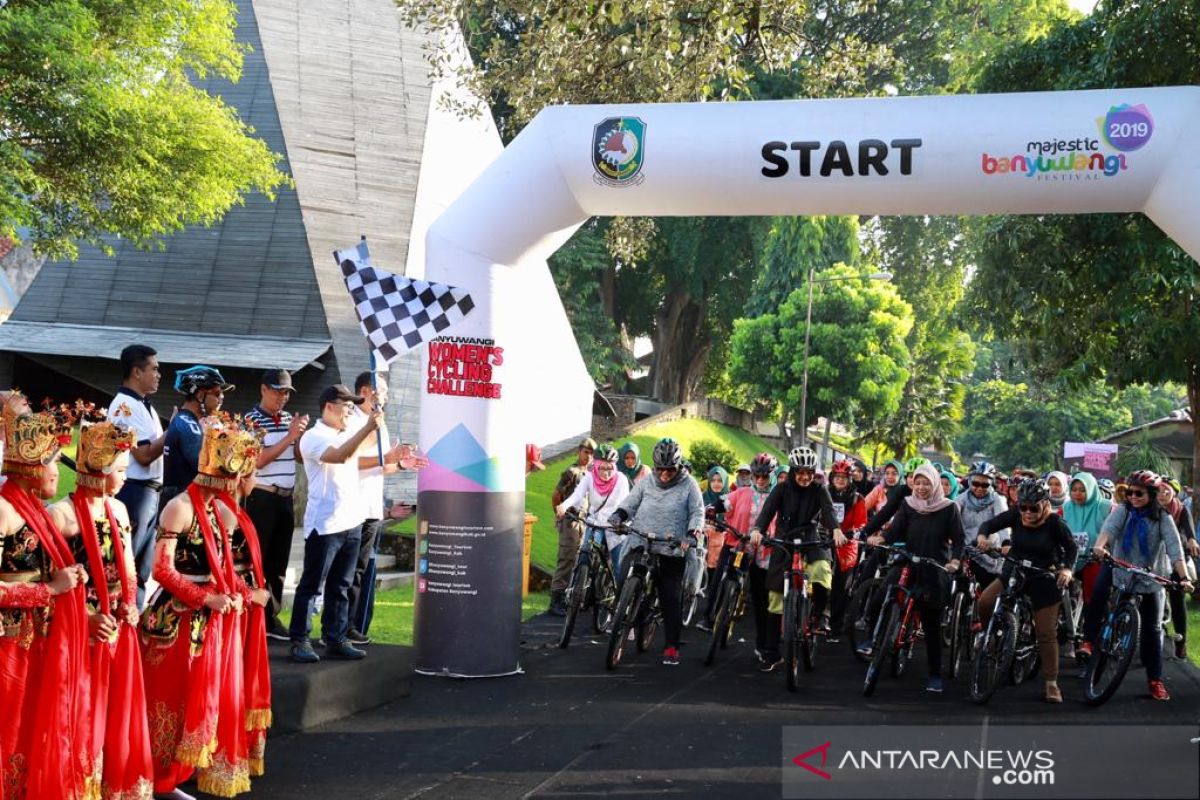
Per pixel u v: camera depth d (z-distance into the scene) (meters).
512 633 9.80
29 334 22.38
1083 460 38.44
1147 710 9.27
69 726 4.92
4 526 4.84
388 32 26.09
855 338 47.56
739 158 8.97
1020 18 49.12
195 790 6.07
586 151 9.21
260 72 24.14
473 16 24.91
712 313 57.75
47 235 18.64
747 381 50.62
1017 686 10.31
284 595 12.66
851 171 8.82
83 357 22.08
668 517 10.49
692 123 9.07
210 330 22.56
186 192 18.11
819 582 10.05
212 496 5.86
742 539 11.05
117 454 5.19
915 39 53.84
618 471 12.58
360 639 8.98
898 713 8.77
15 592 4.78
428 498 9.70
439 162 25.27
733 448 49.06
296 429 7.86
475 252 9.54
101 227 18.36
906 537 9.88
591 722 8.09
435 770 6.71
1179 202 8.46
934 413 55.59
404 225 23.77
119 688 5.23
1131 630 9.31
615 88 16.64
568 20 14.54
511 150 9.50
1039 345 21.27
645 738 7.67
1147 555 9.92
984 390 79.38
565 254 47.44
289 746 7.07
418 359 22.72
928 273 54.78
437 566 9.61
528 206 9.45
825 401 48.12
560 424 27.03
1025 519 9.55
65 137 16.45
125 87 17.69
